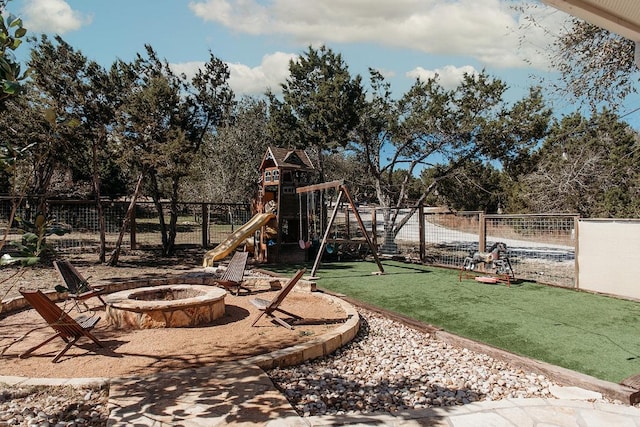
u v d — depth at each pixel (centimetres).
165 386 369
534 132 1328
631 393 367
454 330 586
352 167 2273
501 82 1377
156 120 1207
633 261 782
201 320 601
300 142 1628
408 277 1027
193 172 1340
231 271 846
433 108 1398
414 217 2500
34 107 1082
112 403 337
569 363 457
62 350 461
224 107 1444
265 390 364
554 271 1154
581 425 323
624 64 952
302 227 1370
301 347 470
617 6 335
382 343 544
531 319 639
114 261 1182
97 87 1162
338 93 1416
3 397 357
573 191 1641
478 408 351
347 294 823
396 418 330
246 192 2303
